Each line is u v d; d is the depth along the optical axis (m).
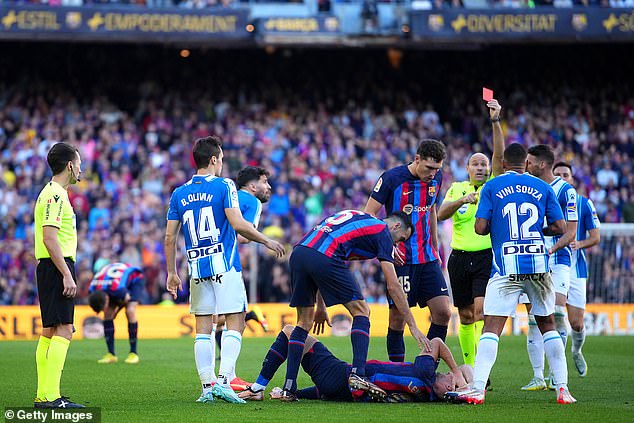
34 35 88.75
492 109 32.94
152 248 76.62
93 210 81.50
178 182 88.31
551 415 26.44
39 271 28.86
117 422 24.98
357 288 29.42
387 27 94.75
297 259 29.67
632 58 107.75
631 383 37.00
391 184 33.41
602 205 93.31
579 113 104.88
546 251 29.25
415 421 25.02
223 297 29.44
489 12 93.69
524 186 29.39
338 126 99.38
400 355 33.91
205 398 29.81
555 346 29.83
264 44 94.00
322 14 93.31
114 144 92.00
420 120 101.75
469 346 36.53
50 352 28.64
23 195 83.94
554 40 93.94
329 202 87.56
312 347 30.27
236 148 92.81
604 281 76.19
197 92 102.44
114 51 102.75
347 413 26.55
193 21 90.56
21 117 95.19
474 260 35.59
